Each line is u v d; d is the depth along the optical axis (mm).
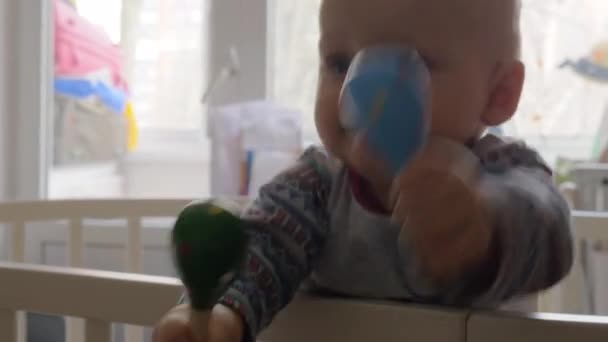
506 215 438
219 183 1312
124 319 575
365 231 531
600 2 1360
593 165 1249
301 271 540
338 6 476
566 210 492
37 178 1477
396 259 515
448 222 405
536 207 458
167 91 1558
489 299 489
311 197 553
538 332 452
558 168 1319
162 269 1452
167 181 1601
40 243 1491
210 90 1459
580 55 1366
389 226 515
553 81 1369
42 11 1468
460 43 470
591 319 452
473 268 445
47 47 1491
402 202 407
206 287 394
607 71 1358
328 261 555
